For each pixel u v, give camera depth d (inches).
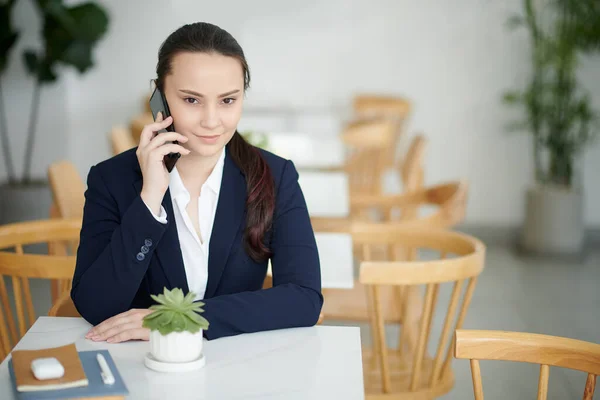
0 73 222.4
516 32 238.8
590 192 238.2
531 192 221.0
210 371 55.6
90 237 68.9
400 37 244.5
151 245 65.0
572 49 210.7
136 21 250.8
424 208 250.5
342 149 193.0
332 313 106.7
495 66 241.3
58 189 125.4
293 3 246.4
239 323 62.7
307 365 56.9
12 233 93.5
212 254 69.8
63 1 235.9
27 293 85.4
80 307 65.8
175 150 63.4
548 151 240.4
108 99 254.2
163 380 53.8
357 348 60.4
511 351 60.4
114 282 64.7
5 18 213.6
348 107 248.8
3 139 231.0
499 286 191.6
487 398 126.8
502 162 245.1
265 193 70.5
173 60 61.7
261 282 72.9
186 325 54.9
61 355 53.6
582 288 191.2
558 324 165.0
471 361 60.8
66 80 249.9
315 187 144.6
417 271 82.0
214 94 61.3
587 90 234.2
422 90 245.8
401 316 101.9
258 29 248.4
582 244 221.6
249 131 161.5
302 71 249.0
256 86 250.8
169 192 68.7
